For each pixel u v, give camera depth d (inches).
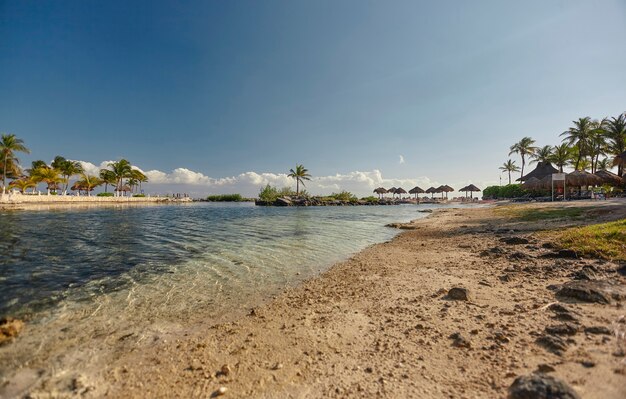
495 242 475.5
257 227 920.3
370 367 145.9
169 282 329.1
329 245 585.9
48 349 178.2
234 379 141.7
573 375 120.7
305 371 146.3
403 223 1005.8
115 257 454.3
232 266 407.2
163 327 212.4
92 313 238.5
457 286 264.1
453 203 3331.7
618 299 198.7
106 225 900.6
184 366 156.5
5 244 545.0
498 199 2854.3
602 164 2388.0
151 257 458.6
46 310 243.4
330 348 170.2
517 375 126.4
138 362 162.2
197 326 214.1
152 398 129.7
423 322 195.6
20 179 2455.7
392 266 386.9
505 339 160.2
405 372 138.8
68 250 500.4
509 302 217.0
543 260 328.2
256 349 173.3
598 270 269.6
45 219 1031.6
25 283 315.3
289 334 193.5
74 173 2765.7
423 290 267.9
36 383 143.3
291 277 354.6
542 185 1493.6
